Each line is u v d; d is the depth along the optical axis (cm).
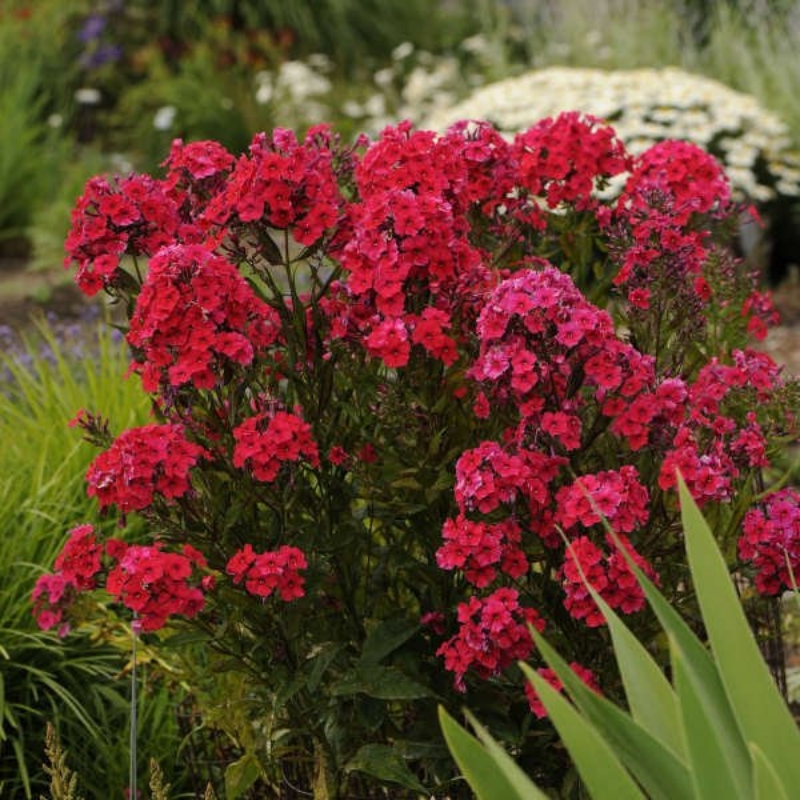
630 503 283
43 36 1500
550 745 311
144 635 339
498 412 304
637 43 1192
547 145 352
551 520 293
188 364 283
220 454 299
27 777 361
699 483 287
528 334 286
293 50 1518
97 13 1547
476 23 1575
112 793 375
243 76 1409
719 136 914
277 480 298
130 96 1347
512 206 349
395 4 1578
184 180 330
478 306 311
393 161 306
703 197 354
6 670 384
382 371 338
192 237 315
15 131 1187
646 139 888
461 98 1245
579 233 364
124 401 471
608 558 279
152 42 1509
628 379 294
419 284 306
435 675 316
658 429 299
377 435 316
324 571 316
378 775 302
